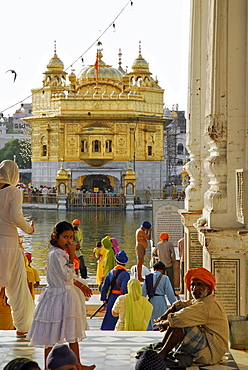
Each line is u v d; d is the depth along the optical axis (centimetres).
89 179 6138
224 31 818
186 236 1198
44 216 4706
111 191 6038
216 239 822
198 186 1151
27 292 744
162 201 1612
